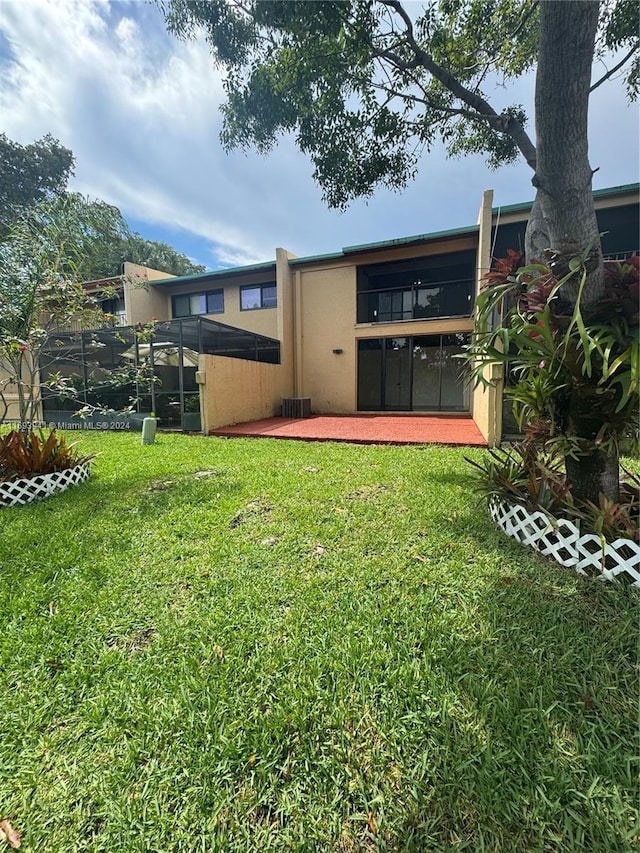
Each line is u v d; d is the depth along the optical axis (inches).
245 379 435.5
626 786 49.0
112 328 406.0
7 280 187.3
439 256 461.1
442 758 53.1
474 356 127.4
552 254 95.8
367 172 210.7
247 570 103.7
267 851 44.4
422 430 350.0
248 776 52.2
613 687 63.1
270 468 215.8
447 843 44.4
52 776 53.4
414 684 65.1
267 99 183.8
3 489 167.3
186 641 77.8
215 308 582.9
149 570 105.3
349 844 44.8
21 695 66.1
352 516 137.8
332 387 525.0
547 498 110.7
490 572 99.1
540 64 87.5
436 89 206.4
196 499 162.2
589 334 93.1
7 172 615.8
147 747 56.6
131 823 47.6
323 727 58.3
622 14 156.7
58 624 83.9
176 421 418.6
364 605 87.1
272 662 71.1
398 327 482.9
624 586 89.8
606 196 315.6
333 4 147.6
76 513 151.3
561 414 113.3
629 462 191.9
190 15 164.2
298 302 529.7
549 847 43.6
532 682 64.7
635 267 90.2
